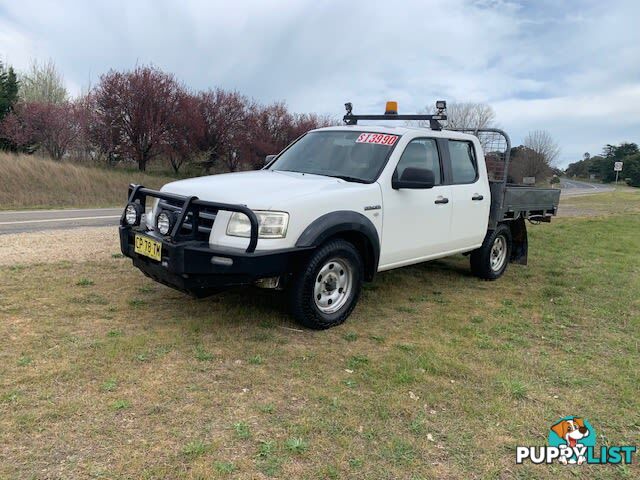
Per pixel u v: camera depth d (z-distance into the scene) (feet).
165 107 92.12
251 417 9.69
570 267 25.85
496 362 13.03
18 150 86.48
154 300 16.15
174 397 10.21
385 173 16.08
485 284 21.74
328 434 9.30
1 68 99.30
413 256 17.65
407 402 10.62
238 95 108.37
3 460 7.98
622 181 347.97
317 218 13.80
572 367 13.00
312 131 19.53
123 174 75.05
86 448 8.43
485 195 20.85
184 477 7.87
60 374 10.75
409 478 8.27
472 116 127.13
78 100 94.43
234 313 15.30
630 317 17.46
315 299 14.26
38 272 18.67
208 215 13.38
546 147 144.25
